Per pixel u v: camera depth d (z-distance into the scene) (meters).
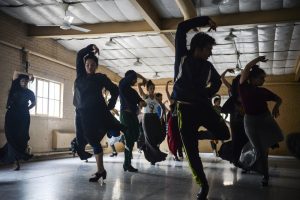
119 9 7.33
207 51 3.00
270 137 3.97
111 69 13.24
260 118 3.98
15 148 5.42
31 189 3.42
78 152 4.53
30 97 5.64
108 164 6.59
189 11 6.49
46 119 8.80
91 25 8.27
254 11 7.38
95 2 6.90
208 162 7.44
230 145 5.64
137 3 6.27
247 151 4.93
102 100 3.93
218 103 8.04
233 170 5.61
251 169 4.71
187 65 2.93
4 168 5.79
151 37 9.24
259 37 8.97
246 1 6.85
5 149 5.51
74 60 10.48
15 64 7.70
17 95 5.51
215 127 2.95
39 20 7.95
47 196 3.01
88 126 3.86
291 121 14.12
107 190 3.36
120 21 8.12
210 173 5.12
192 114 2.88
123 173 4.95
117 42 9.67
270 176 4.88
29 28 8.27
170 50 10.55
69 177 4.46
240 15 7.44
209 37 3.01
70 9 7.25
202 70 2.93
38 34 8.25
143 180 4.18
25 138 5.55
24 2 6.89
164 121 6.55
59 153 8.91
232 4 7.00
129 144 5.17
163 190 3.42
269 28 8.30
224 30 8.34
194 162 2.85
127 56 11.29
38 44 8.62
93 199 2.87
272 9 7.28
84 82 3.93
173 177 4.52
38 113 8.67
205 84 2.97
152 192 3.28
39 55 8.53
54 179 4.24
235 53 10.56
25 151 5.55
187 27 3.05
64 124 9.72
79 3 6.93
